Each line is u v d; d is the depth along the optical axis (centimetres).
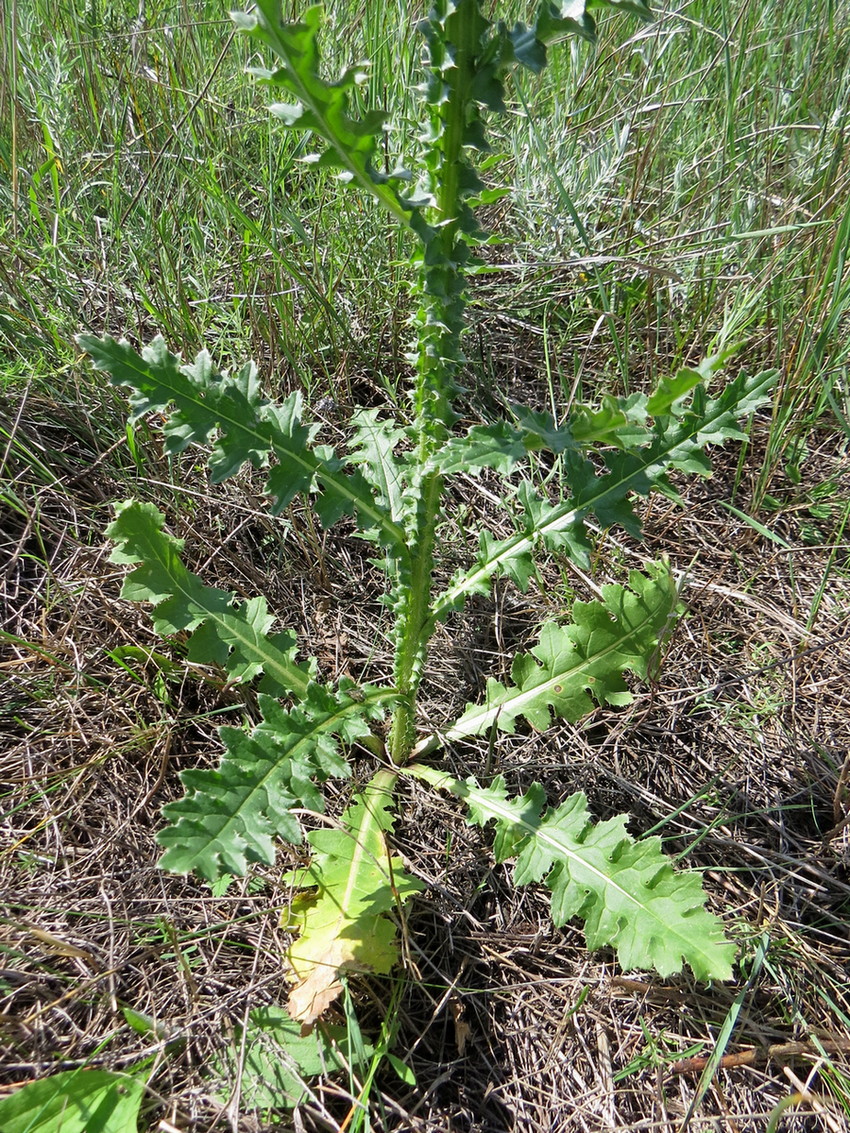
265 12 32
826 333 76
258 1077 44
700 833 55
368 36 83
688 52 105
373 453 61
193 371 49
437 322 44
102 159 83
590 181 82
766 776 62
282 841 54
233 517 71
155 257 75
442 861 56
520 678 58
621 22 99
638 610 57
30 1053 43
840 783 57
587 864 49
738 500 80
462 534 73
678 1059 48
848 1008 51
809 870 57
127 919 48
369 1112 45
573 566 73
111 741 56
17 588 61
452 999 49
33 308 71
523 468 78
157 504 68
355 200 81
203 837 41
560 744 63
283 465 50
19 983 45
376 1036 47
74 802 53
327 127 36
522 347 87
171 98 84
